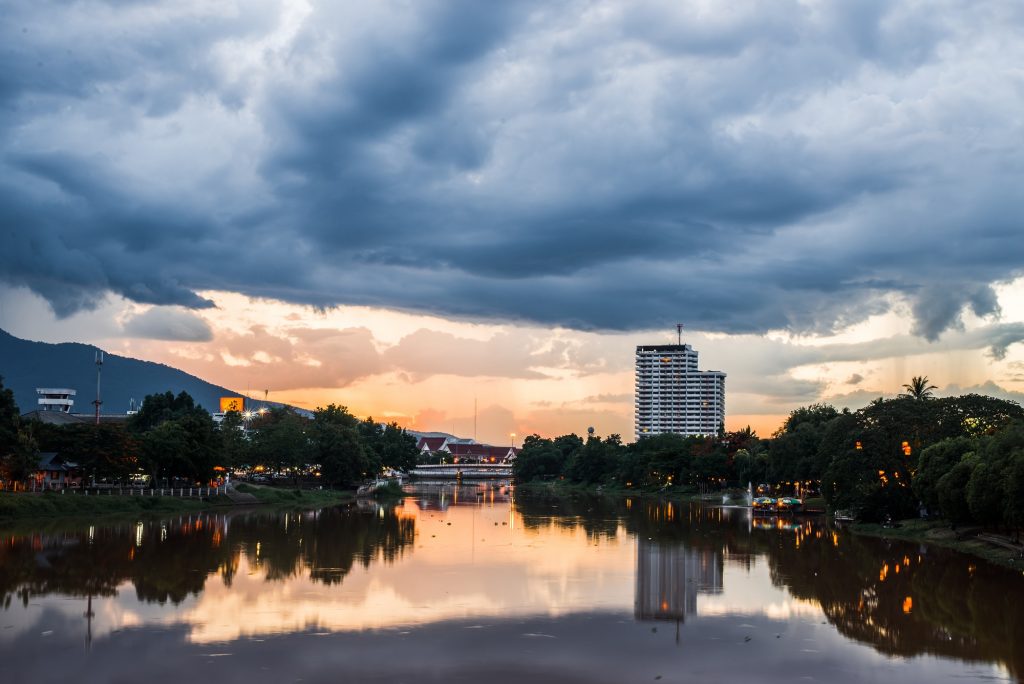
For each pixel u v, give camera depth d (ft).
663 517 494.18
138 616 176.96
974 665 145.48
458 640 158.30
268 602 192.75
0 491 438.40
